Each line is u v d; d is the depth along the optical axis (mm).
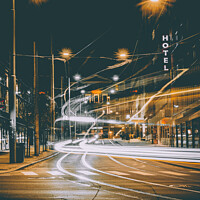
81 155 29469
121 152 34281
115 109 133750
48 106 31078
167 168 17734
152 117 74062
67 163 20578
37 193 9125
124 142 69188
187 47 36875
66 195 8828
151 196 8758
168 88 52031
